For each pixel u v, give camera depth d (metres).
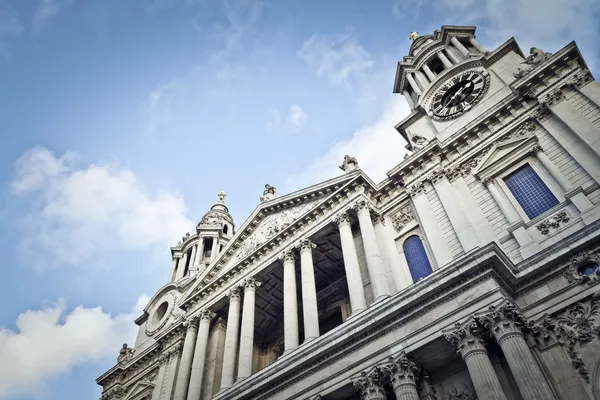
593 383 17.06
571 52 26.64
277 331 38.25
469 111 32.03
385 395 20.62
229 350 31.61
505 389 18.28
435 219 27.25
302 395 23.08
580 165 23.20
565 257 20.16
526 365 16.80
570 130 24.50
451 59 40.06
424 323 20.75
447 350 20.39
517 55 32.41
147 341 46.84
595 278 18.97
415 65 41.97
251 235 37.75
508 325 18.20
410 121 35.81
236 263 35.88
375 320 22.20
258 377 25.98
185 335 38.56
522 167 26.11
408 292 21.72
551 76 27.30
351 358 22.44
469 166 28.38
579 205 21.97
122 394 42.69
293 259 32.47
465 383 20.44
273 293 37.00
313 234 31.97
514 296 20.73
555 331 18.94
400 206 30.59
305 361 23.89
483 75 32.94
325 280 36.97
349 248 28.73
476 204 26.30
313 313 27.70
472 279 20.12
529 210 24.30
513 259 22.64
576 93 25.55
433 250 25.78
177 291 49.56
